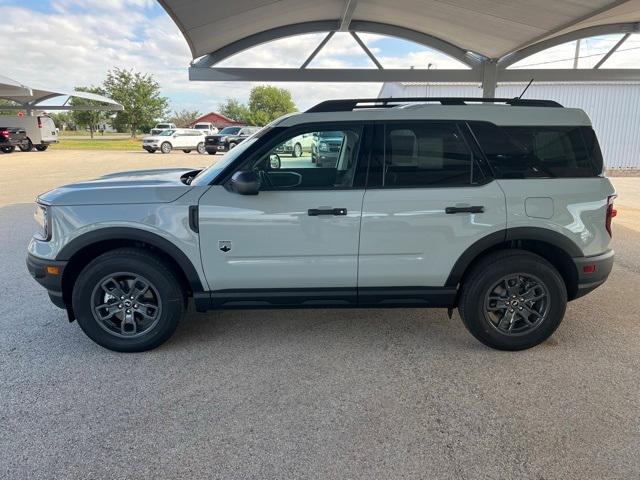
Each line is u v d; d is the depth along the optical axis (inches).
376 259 142.4
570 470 96.4
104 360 143.3
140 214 139.7
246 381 131.0
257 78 442.9
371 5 374.6
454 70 459.2
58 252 141.5
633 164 815.1
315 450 102.8
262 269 142.6
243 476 95.3
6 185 550.9
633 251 267.7
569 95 801.6
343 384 129.3
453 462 99.0
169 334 147.3
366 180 141.6
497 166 142.2
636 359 142.2
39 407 118.8
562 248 143.6
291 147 144.6
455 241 141.6
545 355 145.3
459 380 130.9
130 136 2425.0
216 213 139.3
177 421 113.0
